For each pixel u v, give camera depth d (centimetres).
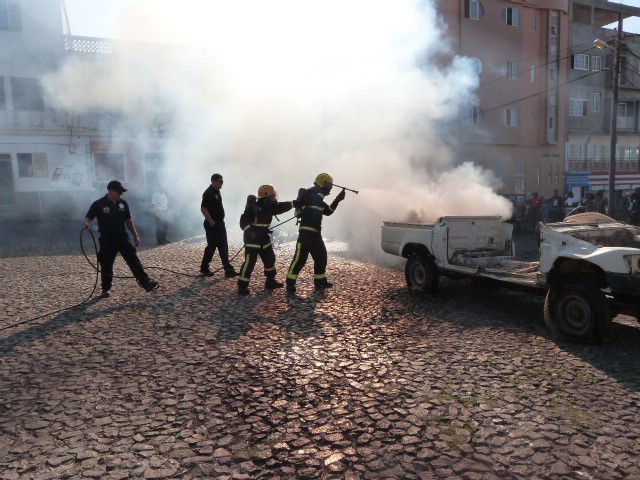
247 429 356
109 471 306
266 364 475
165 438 345
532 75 2956
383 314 648
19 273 950
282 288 800
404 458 320
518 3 2836
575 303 533
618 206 1916
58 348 524
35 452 327
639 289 485
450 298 739
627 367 466
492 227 771
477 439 341
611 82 3441
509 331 579
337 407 388
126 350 517
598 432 349
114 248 739
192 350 515
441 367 467
